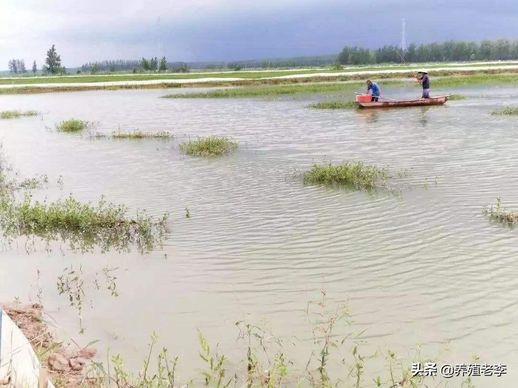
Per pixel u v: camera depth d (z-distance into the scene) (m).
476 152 16.38
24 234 10.05
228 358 5.69
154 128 25.31
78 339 6.14
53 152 19.42
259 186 13.17
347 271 7.80
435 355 5.66
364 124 23.72
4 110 36.50
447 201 11.15
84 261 8.62
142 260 8.55
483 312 6.52
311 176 13.48
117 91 52.88
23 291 7.50
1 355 5.12
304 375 5.34
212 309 6.79
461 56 152.25
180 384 5.23
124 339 6.13
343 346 5.86
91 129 25.62
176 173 15.11
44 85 56.84
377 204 11.13
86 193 13.16
